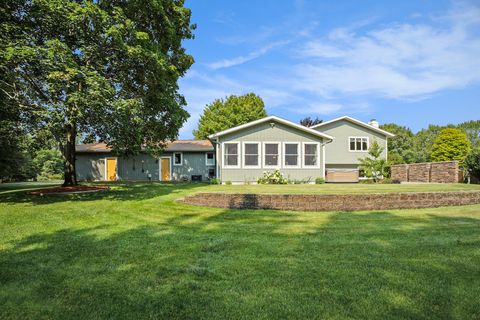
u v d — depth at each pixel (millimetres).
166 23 13484
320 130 26828
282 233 5445
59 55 8641
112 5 11766
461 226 5945
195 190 12633
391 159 34500
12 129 12133
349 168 27312
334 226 5992
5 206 8844
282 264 3787
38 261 3975
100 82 9242
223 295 2949
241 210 7965
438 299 2814
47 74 8992
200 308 2703
